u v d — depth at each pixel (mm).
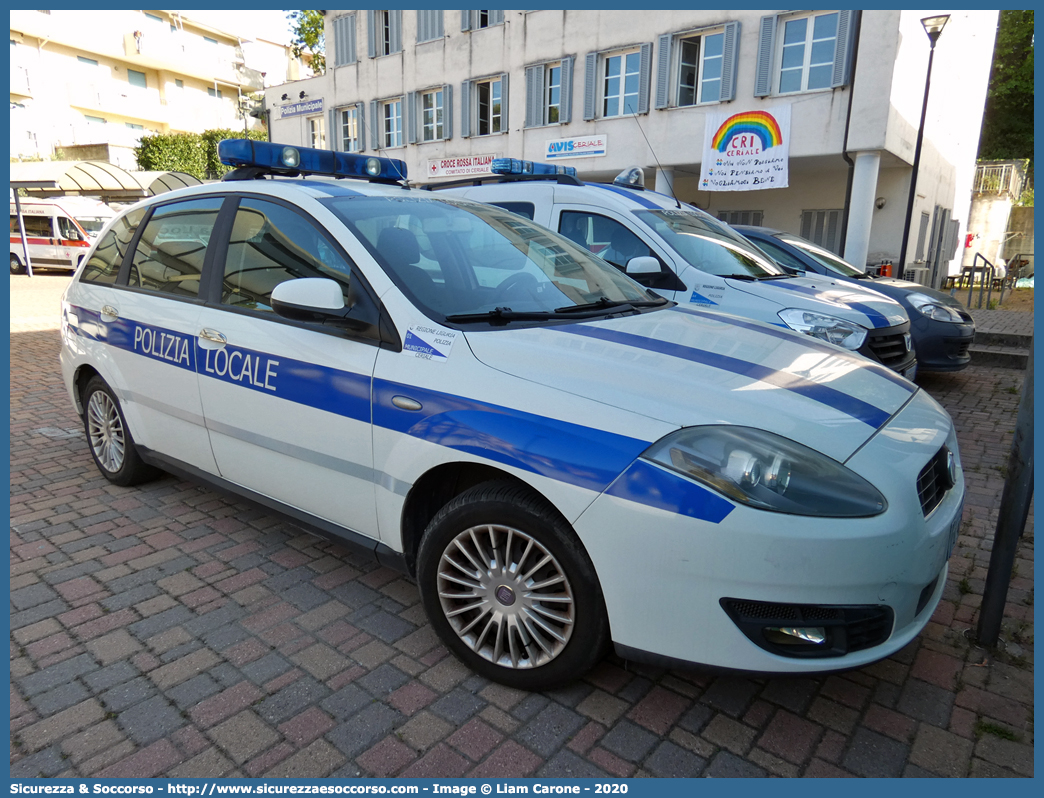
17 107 34281
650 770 2066
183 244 3492
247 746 2139
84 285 4062
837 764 2092
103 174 19297
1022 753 2133
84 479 4289
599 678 2465
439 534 2424
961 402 6695
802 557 1895
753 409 2135
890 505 1981
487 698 2359
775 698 2373
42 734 2176
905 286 7398
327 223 2855
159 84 40562
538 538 2197
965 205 23094
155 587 3037
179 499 3980
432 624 2531
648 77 16359
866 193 13867
